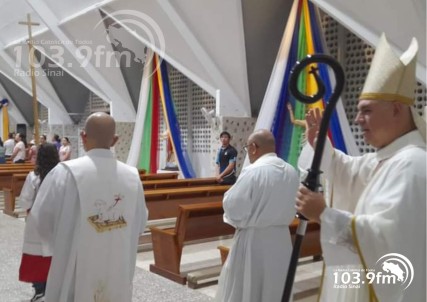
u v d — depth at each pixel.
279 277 3.04
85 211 2.52
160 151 12.02
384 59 1.83
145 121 11.94
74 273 2.53
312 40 7.70
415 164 1.72
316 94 1.75
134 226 2.74
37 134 8.00
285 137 7.62
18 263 5.29
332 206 2.18
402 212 1.66
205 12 9.05
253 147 3.17
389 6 6.21
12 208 8.54
